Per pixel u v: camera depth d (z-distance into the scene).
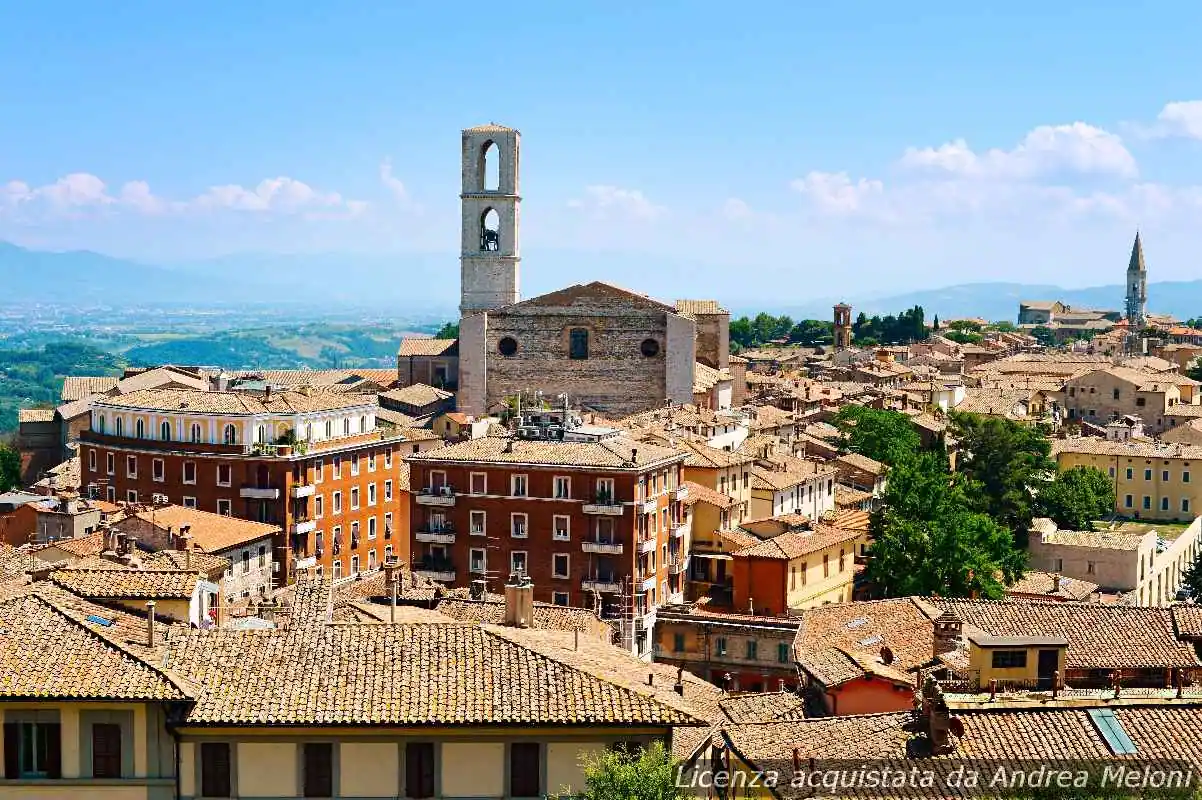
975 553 164.38
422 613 85.38
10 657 59.34
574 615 106.31
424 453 165.88
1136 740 67.38
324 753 59.03
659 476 164.62
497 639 64.62
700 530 174.88
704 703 93.31
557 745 59.41
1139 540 199.62
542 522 160.12
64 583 71.00
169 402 187.38
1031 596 168.00
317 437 186.88
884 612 111.81
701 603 164.00
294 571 164.75
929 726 68.88
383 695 60.12
